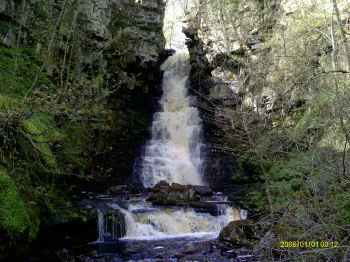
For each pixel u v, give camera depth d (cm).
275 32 1232
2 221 476
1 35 909
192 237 843
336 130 509
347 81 592
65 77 1116
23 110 560
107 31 1384
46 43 1019
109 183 1285
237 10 1412
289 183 667
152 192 1192
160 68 1936
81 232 758
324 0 955
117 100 1559
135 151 1491
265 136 667
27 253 554
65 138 938
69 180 1052
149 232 876
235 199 1088
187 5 1784
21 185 591
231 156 1318
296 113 855
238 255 656
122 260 652
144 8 1652
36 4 1023
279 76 855
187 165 1509
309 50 752
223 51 1485
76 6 1166
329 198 498
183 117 1705
